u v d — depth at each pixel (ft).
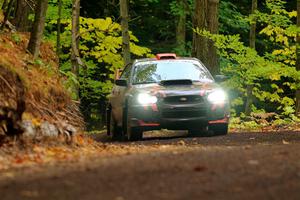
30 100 42.88
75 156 35.88
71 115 50.52
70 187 24.97
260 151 34.24
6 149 37.04
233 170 27.71
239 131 64.03
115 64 88.02
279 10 82.53
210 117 54.29
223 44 78.13
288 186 24.30
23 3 71.87
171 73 58.29
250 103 91.15
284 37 83.56
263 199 22.44
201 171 27.66
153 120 53.52
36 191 24.35
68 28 84.48
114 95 62.34
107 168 28.86
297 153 32.68
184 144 48.88
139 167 28.94
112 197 23.30
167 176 26.73
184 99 53.72
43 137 40.73
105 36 86.48
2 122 38.22
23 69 46.60
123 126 57.52
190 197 22.99
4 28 58.13
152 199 22.85
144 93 53.78
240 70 81.92
